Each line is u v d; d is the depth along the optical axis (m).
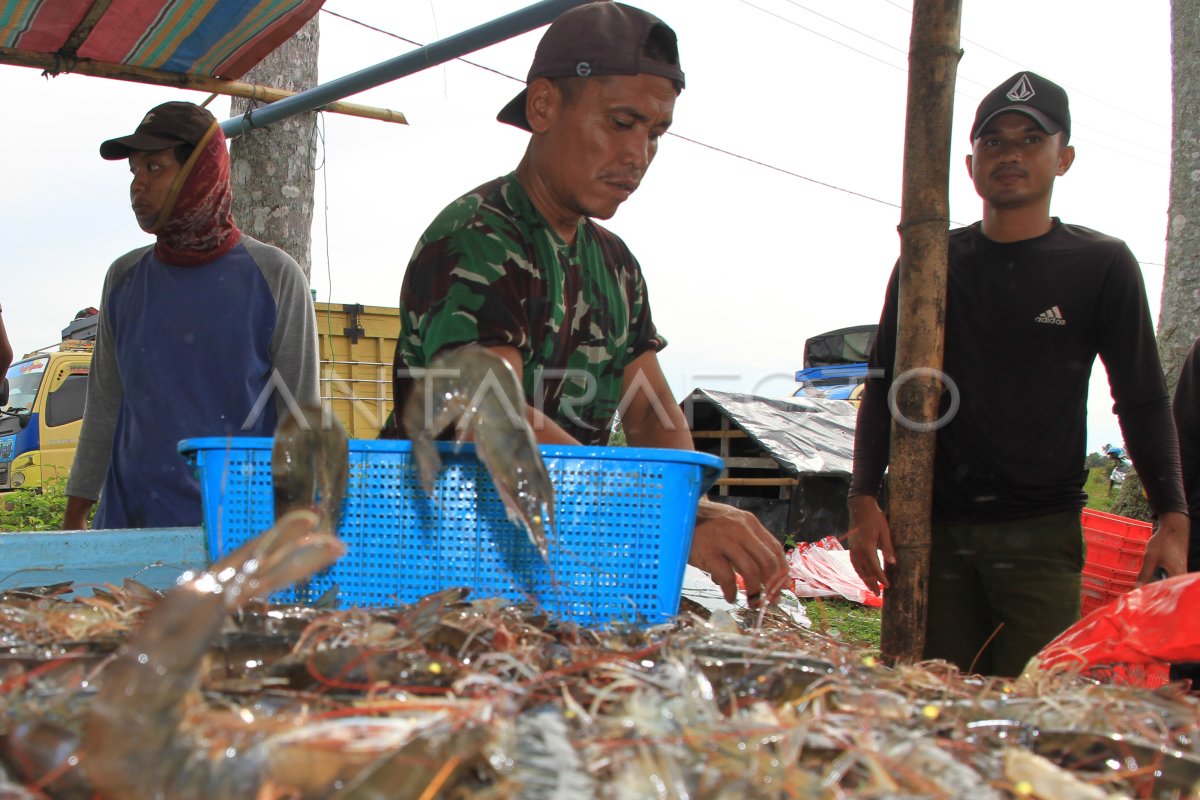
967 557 3.58
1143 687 1.69
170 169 3.52
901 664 1.83
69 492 3.88
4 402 5.32
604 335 2.72
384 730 1.16
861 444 3.72
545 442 2.21
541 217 2.51
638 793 1.09
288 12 4.14
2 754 1.13
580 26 2.42
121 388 3.90
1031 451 3.47
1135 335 3.46
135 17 4.10
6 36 4.18
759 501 11.16
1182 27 8.30
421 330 2.36
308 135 6.57
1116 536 5.89
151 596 1.93
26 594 1.99
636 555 2.07
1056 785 1.18
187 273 3.65
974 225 3.67
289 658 1.50
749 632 1.89
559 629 1.83
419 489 2.09
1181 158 8.30
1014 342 3.48
